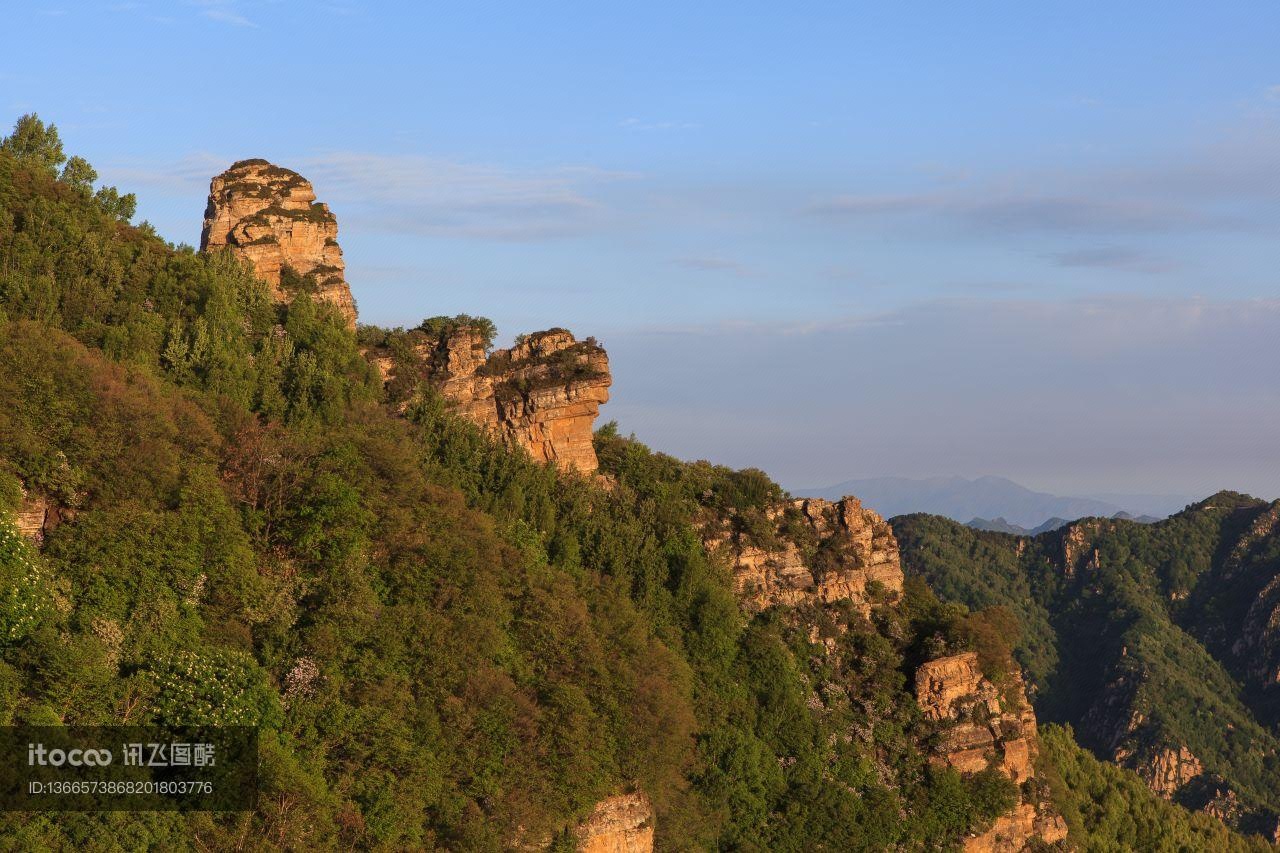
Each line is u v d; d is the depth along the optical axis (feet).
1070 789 510.99
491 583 348.79
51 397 313.73
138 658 274.16
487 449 422.41
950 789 413.39
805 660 424.46
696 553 423.64
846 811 393.50
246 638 300.61
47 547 290.76
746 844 377.50
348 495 344.90
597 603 384.06
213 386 380.17
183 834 249.34
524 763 318.04
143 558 293.23
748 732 396.16
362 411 406.21
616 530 418.31
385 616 322.96
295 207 464.65
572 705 332.60
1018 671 466.70
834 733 410.93
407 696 308.19
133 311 393.09
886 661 433.48
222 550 309.22
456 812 299.58
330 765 287.07
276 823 262.88
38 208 412.36
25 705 248.32
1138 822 535.19
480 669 326.03
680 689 381.81
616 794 340.59
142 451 317.01
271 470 347.56
